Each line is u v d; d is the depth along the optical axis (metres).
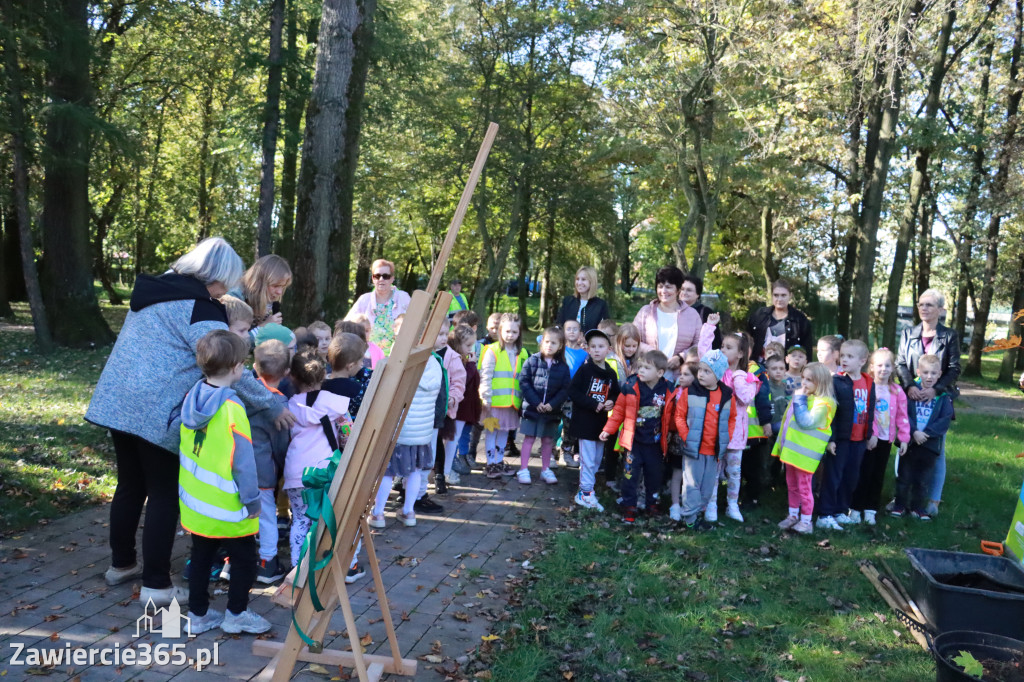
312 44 18.78
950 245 26.75
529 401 6.95
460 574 4.73
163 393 3.71
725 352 6.41
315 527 2.81
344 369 4.51
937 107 17.38
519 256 27.25
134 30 19.05
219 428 3.45
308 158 12.46
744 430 6.38
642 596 4.64
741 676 3.71
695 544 5.64
